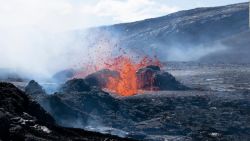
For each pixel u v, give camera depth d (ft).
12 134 64.18
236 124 172.96
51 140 69.05
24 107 93.30
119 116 178.40
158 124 171.83
